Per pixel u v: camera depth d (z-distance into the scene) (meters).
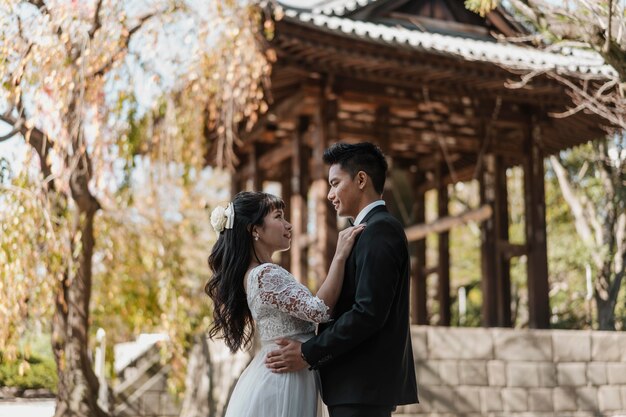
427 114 11.59
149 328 9.89
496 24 10.85
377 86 10.42
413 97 10.68
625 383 9.79
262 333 3.19
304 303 3.00
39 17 7.05
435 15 10.76
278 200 3.31
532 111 11.40
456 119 11.80
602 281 14.38
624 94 6.35
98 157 7.56
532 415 9.38
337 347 2.87
